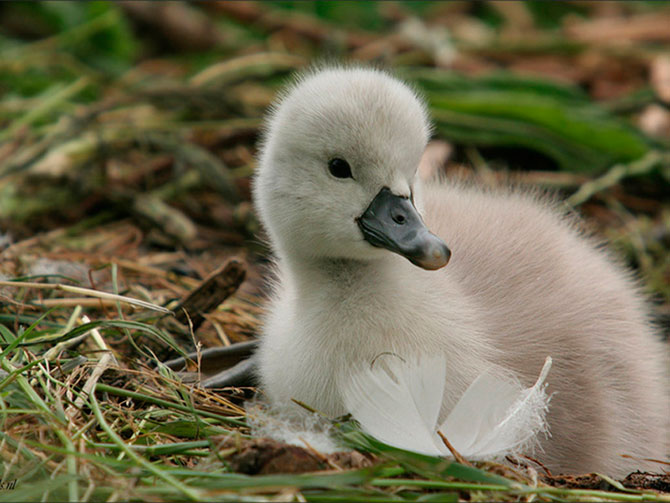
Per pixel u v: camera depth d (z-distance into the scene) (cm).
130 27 1992
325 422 821
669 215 1437
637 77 1888
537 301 932
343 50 1888
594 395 899
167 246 1322
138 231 1350
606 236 1365
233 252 1334
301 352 867
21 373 787
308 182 856
